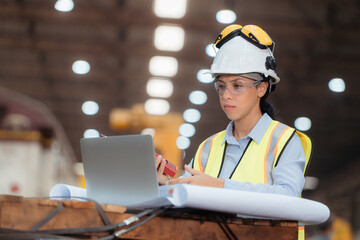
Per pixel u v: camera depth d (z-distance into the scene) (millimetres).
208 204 1670
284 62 21078
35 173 10734
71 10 18703
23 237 1522
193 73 23938
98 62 24094
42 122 10953
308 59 21000
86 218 1646
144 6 18859
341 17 18172
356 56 21000
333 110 27047
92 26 20797
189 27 18688
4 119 10766
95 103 28516
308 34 18406
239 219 1815
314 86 24328
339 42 20031
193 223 1781
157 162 2203
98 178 1987
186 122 29312
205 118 28594
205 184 1920
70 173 22062
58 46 21391
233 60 2188
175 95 26500
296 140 2141
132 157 1851
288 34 18469
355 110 26844
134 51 21391
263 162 2139
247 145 2234
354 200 27859
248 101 2215
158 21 18656
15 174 10664
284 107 26656
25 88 26422
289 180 2012
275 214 1779
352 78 23094
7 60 24156
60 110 28891
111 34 21266
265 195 1761
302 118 27422
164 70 23938
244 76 2189
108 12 18703
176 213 1770
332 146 33188
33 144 10797
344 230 10969
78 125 31734
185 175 2441
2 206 1536
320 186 38562
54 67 24344
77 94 26906
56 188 2133
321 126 29297
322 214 1901
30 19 19156
